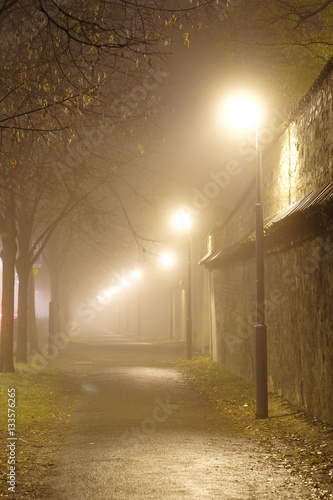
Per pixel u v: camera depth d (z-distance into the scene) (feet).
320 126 41.14
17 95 42.37
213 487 24.43
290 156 49.47
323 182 40.55
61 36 39.96
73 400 54.80
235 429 39.27
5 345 67.26
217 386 63.87
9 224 67.36
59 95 42.91
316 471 26.94
